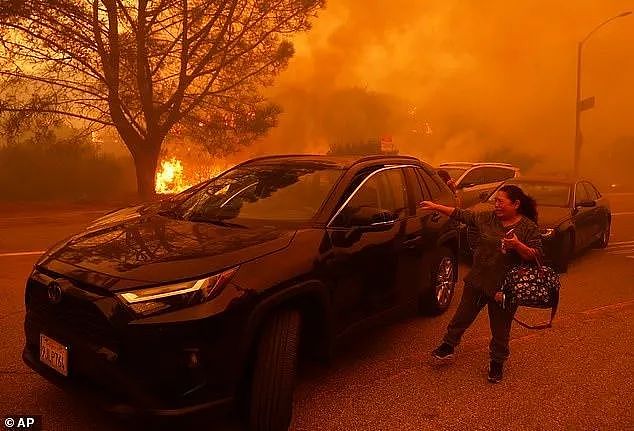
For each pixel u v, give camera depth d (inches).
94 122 685.3
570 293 265.1
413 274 182.4
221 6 628.1
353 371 160.7
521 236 145.8
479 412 137.4
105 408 104.2
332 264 135.8
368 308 156.4
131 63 608.1
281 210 147.6
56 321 113.7
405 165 197.3
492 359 155.5
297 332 120.6
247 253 118.4
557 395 148.8
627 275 308.2
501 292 148.7
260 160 185.0
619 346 189.2
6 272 269.4
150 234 131.6
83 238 134.2
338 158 177.8
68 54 588.1
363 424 128.8
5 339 173.3
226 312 106.7
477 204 341.4
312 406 137.2
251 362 117.3
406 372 161.2
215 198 161.8
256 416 114.7
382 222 146.8
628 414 138.8
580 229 331.9
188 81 668.7
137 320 101.6
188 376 103.7
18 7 509.4
